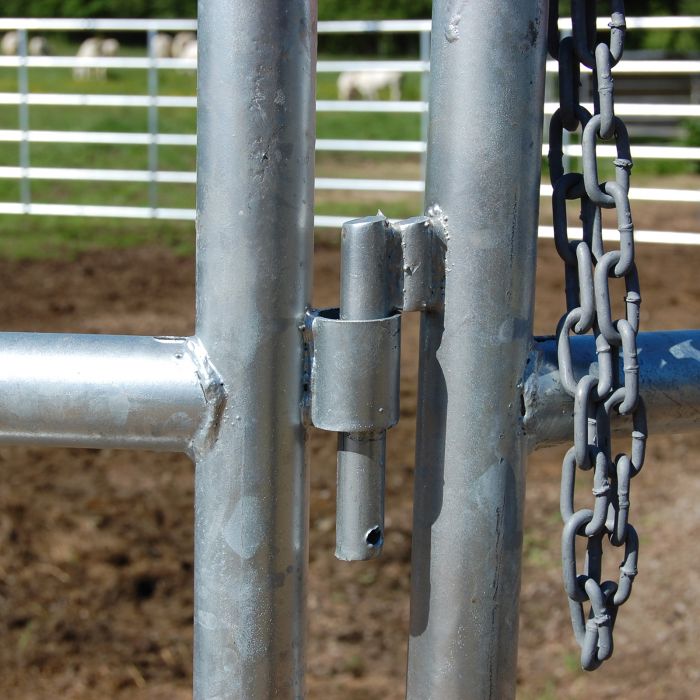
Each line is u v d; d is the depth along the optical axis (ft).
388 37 100.12
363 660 9.99
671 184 38.34
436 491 3.17
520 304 3.09
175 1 110.73
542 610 10.67
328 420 2.98
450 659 3.22
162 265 26.27
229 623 3.13
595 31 3.06
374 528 3.08
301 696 3.28
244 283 2.99
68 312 22.11
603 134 2.97
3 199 33.22
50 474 14.11
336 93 76.38
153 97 27.50
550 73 18.95
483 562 3.16
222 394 3.03
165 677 9.88
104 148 43.21
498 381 3.10
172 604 11.11
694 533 12.01
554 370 3.16
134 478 14.08
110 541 12.25
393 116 60.95
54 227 30.25
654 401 3.21
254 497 3.07
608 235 18.30
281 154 2.95
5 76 81.46
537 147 3.06
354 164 42.27
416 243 3.02
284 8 2.89
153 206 27.76
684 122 44.16
